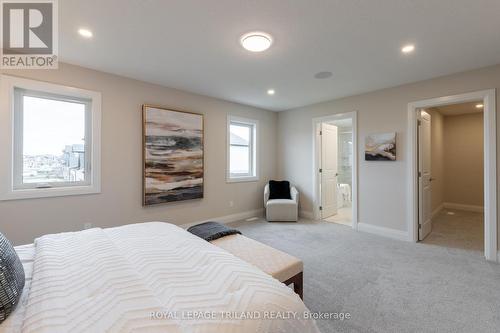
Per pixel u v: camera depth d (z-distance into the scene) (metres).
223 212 4.39
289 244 3.25
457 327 1.62
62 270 1.14
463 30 2.06
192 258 1.31
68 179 2.88
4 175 2.41
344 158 6.57
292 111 5.03
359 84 3.43
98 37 2.18
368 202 3.82
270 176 5.23
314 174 4.65
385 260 2.71
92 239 1.56
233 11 1.81
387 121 3.60
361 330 1.59
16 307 0.95
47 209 2.67
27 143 2.62
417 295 2.00
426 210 3.66
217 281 1.07
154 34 2.13
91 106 2.97
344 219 4.66
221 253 1.40
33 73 2.56
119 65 2.81
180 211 3.81
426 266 2.55
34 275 1.13
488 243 2.73
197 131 3.92
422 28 2.03
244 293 0.99
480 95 2.83
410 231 3.37
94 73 2.93
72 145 2.90
